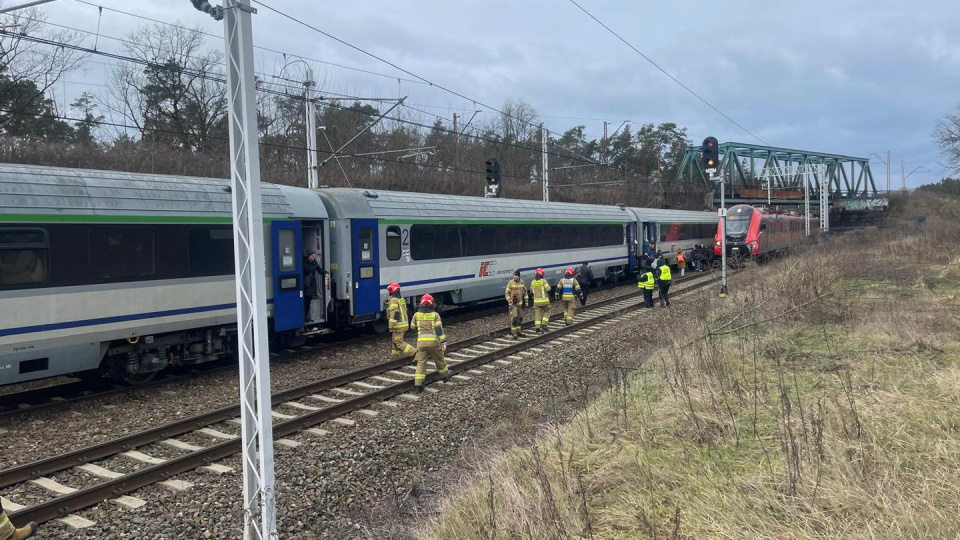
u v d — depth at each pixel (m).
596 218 24.94
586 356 12.54
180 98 36.47
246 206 4.62
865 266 18.45
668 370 9.07
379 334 15.27
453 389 10.24
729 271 26.09
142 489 6.23
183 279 10.49
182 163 31.70
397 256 15.47
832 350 9.69
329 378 10.16
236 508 5.78
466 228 17.95
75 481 6.46
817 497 4.60
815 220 48.31
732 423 6.39
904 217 79.69
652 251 29.25
